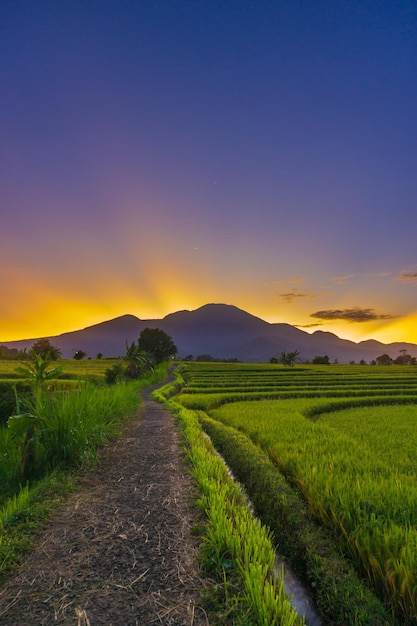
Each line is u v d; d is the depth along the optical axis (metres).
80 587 3.49
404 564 3.96
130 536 4.57
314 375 49.62
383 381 38.91
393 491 6.06
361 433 13.22
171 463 8.00
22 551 4.12
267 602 3.18
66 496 5.95
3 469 8.17
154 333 78.69
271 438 11.20
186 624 3.02
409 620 3.57
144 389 34.84
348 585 3.93
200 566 3.87
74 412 8.84
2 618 3.05
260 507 6.92
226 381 39.28
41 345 67.00
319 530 5.30
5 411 13.08
